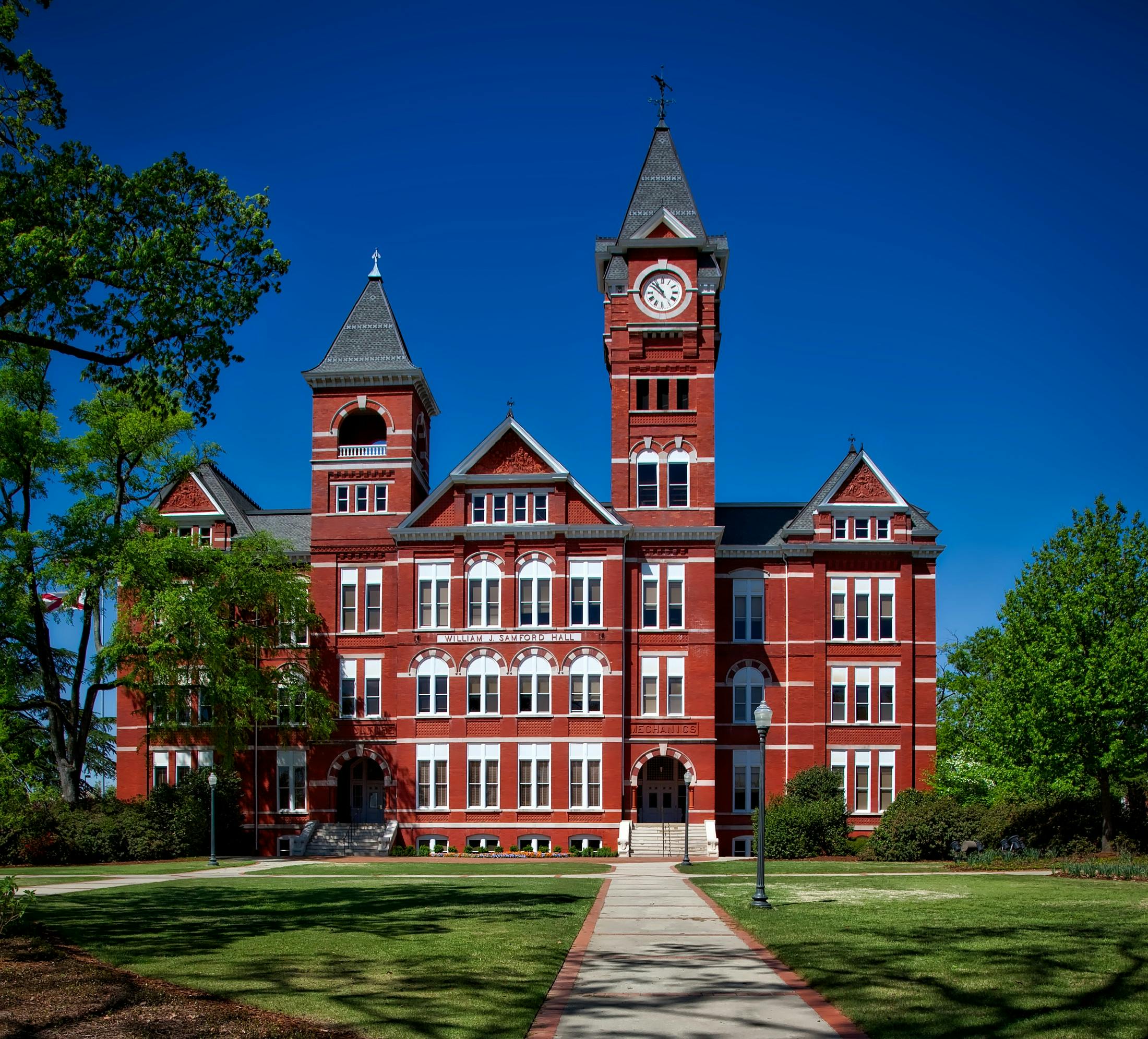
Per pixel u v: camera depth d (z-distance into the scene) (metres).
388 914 25.88
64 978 16.70
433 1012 15.34
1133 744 42.53
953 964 18.47
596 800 60.44
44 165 22.36
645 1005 16.25
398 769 61.62
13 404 51.53
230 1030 14.19
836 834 55.38
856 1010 15.49
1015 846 45.09
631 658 61.97
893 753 62.50
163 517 57.09
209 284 23.00
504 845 60.34
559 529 61.88
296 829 62.78
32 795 39.03
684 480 63.84
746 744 63.88
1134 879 34.56
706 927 24.30
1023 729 44.78
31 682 59.53
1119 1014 15.04
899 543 63.72
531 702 61.34
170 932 22.17
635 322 64.69
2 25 22.14
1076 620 44.06
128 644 51.81
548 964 18.84
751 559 65.19
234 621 61.78
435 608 62.62
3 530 49.09
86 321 22.70
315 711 59.09
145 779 64.38
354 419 68.19
